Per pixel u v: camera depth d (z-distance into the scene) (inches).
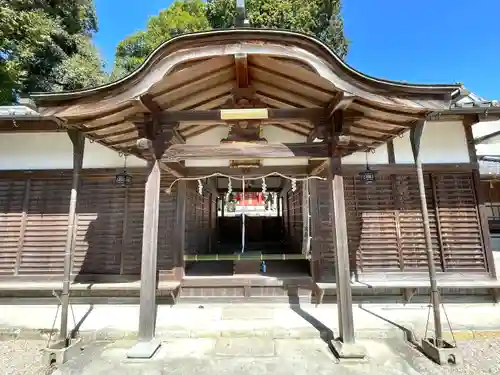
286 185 367.9
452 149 221.1
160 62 128.0
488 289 211.5
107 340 164.7
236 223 506.6
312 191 219.0
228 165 224.8
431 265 147.6
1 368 136.3
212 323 177.0
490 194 337.1
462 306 206.4
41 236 218.8
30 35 395.2
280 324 174.2
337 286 147.9
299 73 134.9
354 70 125.3
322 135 150.6
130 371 129.5
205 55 125.6
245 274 231.0
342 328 143.3
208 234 351.3
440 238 212.7
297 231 307.6
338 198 148.9
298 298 211.9
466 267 210.5
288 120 151.0
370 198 218.7
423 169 218.4
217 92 162.4
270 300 212.2
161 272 215.2
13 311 203.3
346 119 145.0
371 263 212.7
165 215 220.1
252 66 139.9
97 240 217.9
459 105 205.5
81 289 200.5
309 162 215.9
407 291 210.7
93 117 144.0
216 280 215.0
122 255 215.5
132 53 762.8
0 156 226.8
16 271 214.8
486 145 327.3
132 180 222.7
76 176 164.6
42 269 215.6
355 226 216.2
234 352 144.9
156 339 151.2
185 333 164.1
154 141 150.0
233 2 622.8
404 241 214.4
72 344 148.2
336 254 147.6
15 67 406.0
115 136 169.3
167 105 154.3
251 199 531.5
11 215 221.0
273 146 150.4
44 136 228.7
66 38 552.4
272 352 145.0
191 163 225.5
